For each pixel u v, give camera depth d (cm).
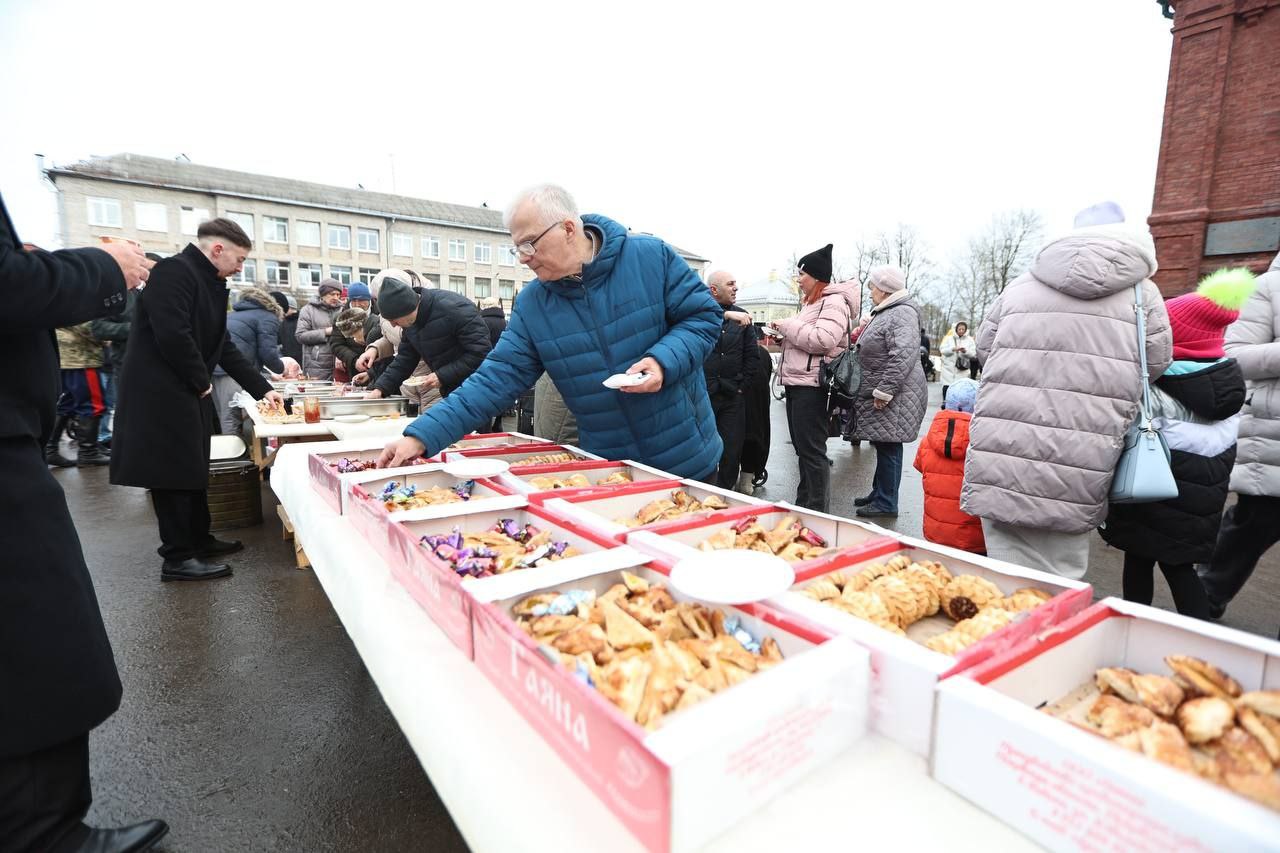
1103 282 174
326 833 166
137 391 289
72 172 3334
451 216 4522
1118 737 72
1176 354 207
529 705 82
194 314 288
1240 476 255
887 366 425
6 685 114
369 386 538
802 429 405
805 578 108
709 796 60
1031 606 98
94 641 128
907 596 105
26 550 116
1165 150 930
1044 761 61
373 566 144
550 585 104
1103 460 182
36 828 126
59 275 118
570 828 66
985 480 198
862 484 579
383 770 190
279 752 198
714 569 104
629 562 113
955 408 274
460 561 118
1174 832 52
